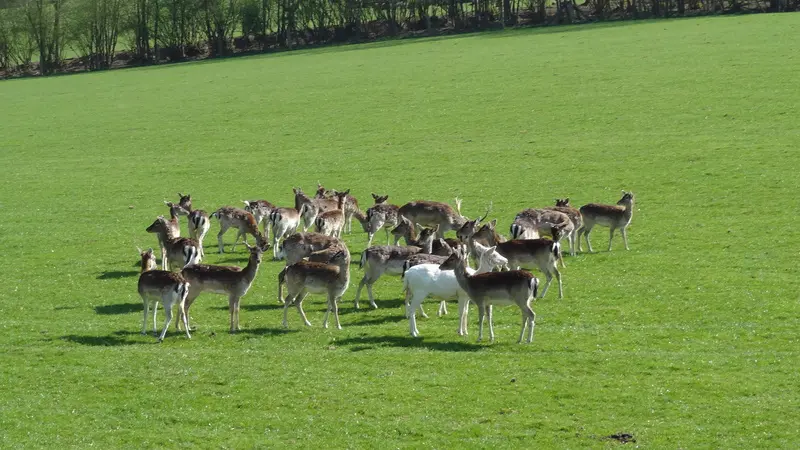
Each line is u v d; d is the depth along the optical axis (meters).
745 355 18.42
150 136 54.75
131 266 28.52
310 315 22.48
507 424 15.80
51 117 64.75
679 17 95.31
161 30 113.75
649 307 22.05
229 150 49.16
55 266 28.80
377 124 52.94
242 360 19.14
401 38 106.25
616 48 73.19
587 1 108.81
